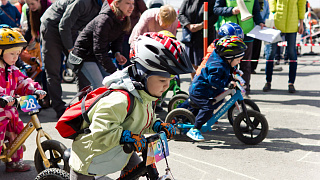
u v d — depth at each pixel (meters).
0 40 3.52
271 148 4.65
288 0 7.19
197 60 6.82
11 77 3.68
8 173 4.06
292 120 5.76
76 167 2.56
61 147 3.51
